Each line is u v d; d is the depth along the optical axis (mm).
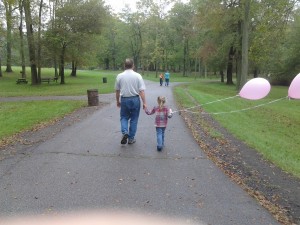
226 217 4359
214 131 10109
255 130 12102
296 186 5668
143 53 70312
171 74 82875
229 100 22156
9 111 14852
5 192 5059
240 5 31516
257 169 6582
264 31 23906
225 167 6562
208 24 35094
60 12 35906
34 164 6434
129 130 7973
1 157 6918
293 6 22438
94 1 37781
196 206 4680
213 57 47781
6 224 4070
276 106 22359
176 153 7406
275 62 49844
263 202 4879
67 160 6711
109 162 6617
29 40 36031
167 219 4266
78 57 40156
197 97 22000
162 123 7504
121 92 7590
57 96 23047
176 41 75062
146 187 5344
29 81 42031
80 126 10508
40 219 4215
